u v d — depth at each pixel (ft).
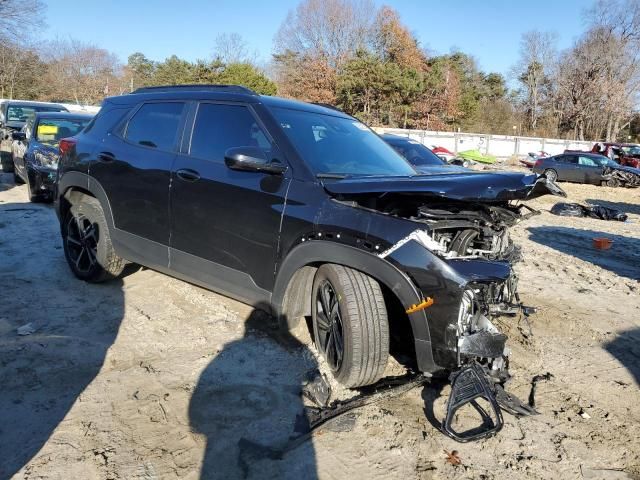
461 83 195.52
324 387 10.42
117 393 10.30
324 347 11.18
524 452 9.24
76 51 185.16
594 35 191.83
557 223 37.58
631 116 198.08
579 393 11.50
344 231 10.02
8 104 48.83
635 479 8.77
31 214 25.90
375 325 10.03
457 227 9.91
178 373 11.16
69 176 15.97
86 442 8.82
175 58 162.81
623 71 189.37
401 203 10.12
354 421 9.74
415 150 32.76
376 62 146.20
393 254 9.48
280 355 12.10
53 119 31.55
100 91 185.06
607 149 87.76
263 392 10.54
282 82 176.65
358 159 12.39
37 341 12.19
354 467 8.61
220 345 12.51
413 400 10.59
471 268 9.19
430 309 9.29
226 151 11.78
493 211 10.84
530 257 24.80
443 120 166.71
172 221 13.14
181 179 12.87
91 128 16.19
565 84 197.98
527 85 219.82
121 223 14.55
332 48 174.81
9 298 14.70
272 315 11.55
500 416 9.24
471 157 90.02
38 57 163.73
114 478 8.04
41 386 10.38
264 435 9.23
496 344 9.34
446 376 10.50
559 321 15.76
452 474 8.57
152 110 14.56
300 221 10.67
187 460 8.53
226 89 13.28
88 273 15.90
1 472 8.02
